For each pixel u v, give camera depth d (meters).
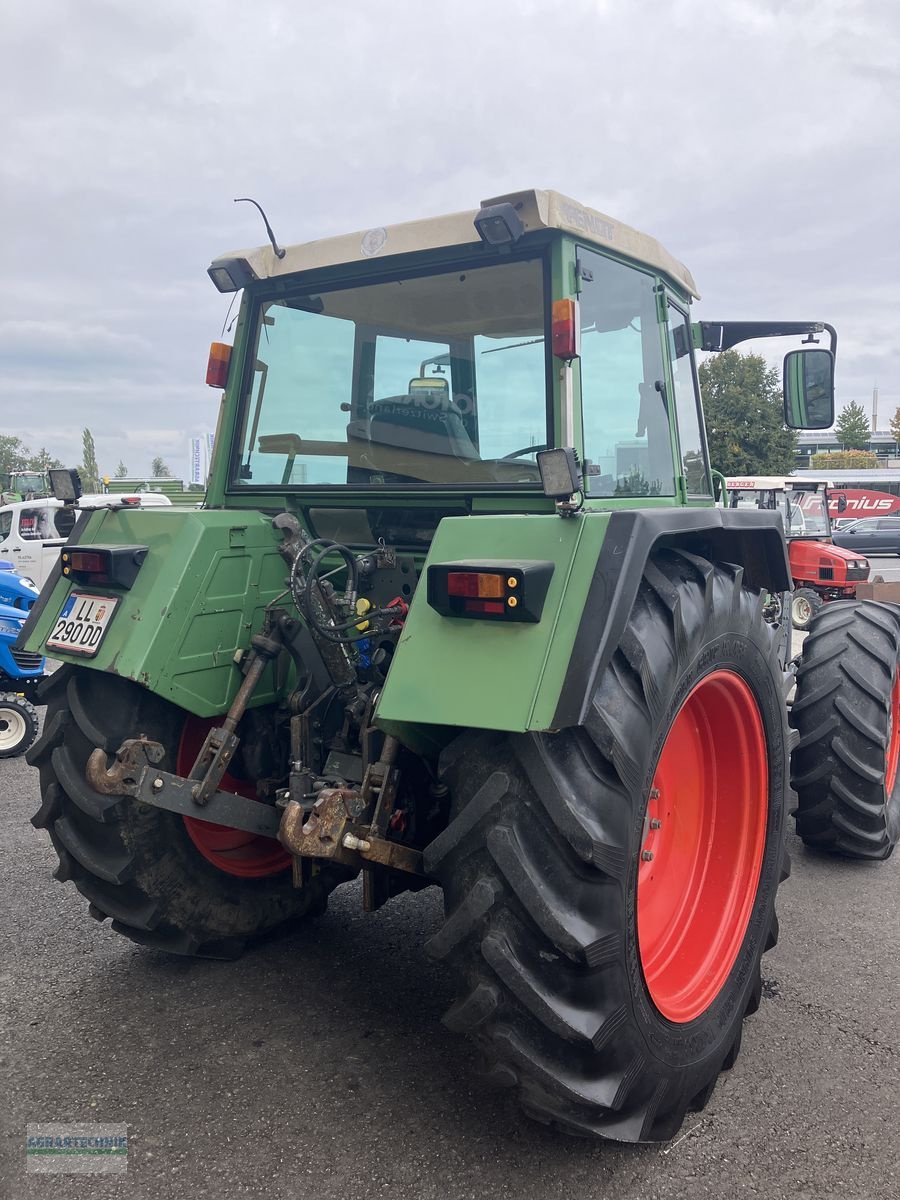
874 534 25.69
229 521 2.75
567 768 1.99
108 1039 2.70
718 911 2.72
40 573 12.44
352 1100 2.43
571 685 1.91
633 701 2.08
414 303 2.80
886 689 4.07
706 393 28.70
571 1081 2.01
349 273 2.89
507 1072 2.03
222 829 3.08
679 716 2.63
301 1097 2.44
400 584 2.94
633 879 2.08
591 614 1.98
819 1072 2.63
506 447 2.66
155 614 2.55
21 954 3.25
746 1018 2.91
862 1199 2.13
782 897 3.86
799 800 4.15
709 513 2.52
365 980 3.07
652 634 2.17
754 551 3.03
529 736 2.00
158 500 10.85
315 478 3.05
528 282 2.60
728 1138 2.34
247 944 3.29
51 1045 2.66
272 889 3.20
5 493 16.78
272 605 2.78
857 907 3.76
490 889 1.98
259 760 2.91
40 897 3.75
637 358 3.00
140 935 2.93
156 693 2.64
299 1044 2.68
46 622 2.81
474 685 1.97
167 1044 2.68
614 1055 2.05
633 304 2.97
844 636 4.22
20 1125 2.31
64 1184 2.11
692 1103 2.45
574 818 1.93
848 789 4.02
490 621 2.02
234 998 2.94
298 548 2.70
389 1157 2.22
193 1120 2.34
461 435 2.74
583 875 1.97
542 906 1.93
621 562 2.04
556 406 2.53
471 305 2.69
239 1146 2.24
